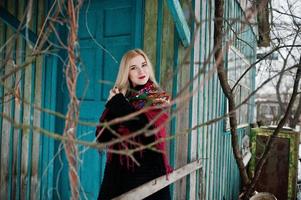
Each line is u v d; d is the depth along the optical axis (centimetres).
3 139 350
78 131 357
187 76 304
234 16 512
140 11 327
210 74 85
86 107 355
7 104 348
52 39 348
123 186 216
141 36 325
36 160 368
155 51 317
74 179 115
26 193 367
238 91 562
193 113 312
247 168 541
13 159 358
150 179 212
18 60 337
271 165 486
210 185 395
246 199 333
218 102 429
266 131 493
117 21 342
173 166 307
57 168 365
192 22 302
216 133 426
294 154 476
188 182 312
